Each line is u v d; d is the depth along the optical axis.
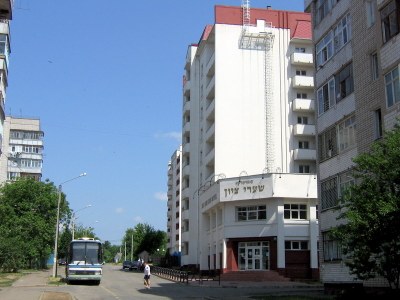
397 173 16.52
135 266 77.50
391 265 17.97
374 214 16.67
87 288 34.75
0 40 47.03
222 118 58.62
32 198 70.81
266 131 59.00
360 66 26.19
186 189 70.44
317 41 31.91
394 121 22.44
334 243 28.11
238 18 61.50
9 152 102.81
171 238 120.88
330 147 29.58
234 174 57.53
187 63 74.00
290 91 60.84
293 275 46.09
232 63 60.09
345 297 23.08
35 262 78.25
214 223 55.53
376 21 24.41
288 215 47.62
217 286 38.28
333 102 29.31
